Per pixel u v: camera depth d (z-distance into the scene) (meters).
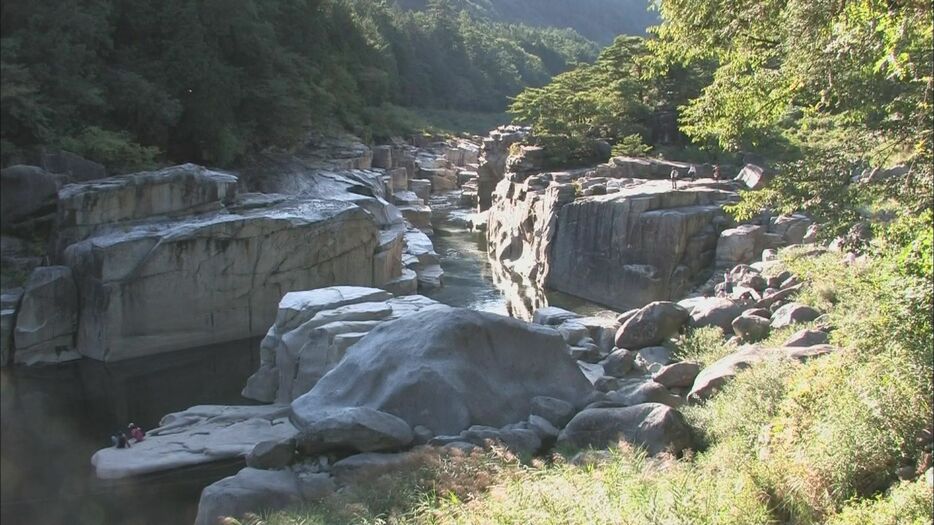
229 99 52.03
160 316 33.62
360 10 116.19
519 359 21.86
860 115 18.59
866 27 15.17
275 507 16.59
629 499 12.26
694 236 35.25
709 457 15.24
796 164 18.39
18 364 30.91
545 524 11.88
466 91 128.38
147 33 48.41
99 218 33.88
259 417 24.81
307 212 38.69
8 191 19.39
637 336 26.72
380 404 20.19
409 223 59.59
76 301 32.56
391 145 88.94
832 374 14.74
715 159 47.44
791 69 18.69
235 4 54.47
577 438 18.31
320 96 69.44
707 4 22.11
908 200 13.77
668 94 54.84
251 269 36.06
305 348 25.83
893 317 12.94
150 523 18.34
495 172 69.00
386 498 15.63
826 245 27.03
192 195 36.78
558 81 64.56
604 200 37.59
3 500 17.31
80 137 37.94
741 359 20.45
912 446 12.36
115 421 26.17
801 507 11.77
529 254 45.75
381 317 27.22
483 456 16.86
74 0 38.16
